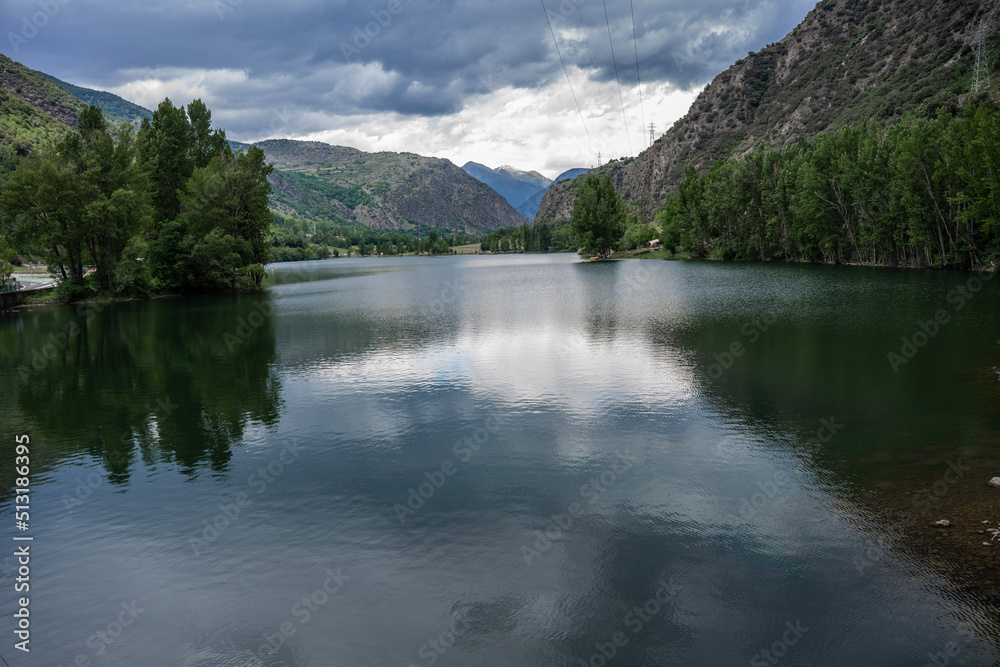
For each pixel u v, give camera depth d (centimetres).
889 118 16175
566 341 3778
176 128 9550
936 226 7575
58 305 7331
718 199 12475
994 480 1466
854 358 2941
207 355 3794
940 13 19500
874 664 912
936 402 2175
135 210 8006
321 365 3347
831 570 1159
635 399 2414
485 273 12812
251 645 1023
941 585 1089
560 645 993
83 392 2884
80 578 1253
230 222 9038
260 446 2041
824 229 9956
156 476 1802
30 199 7381
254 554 1323
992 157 6394
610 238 16625
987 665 898
